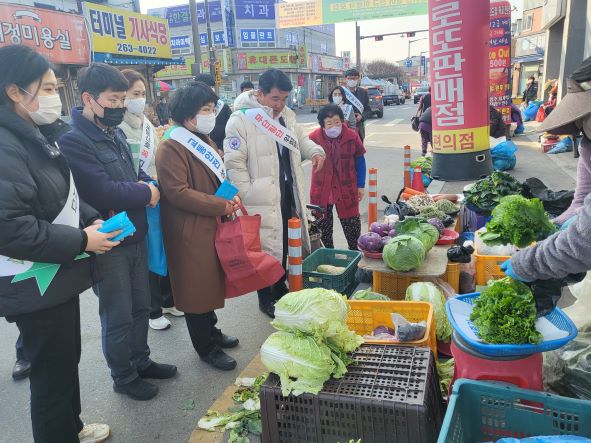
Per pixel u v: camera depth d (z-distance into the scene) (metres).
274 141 3.89
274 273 3.30
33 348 2.24
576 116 1.78
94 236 2.24
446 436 1.77
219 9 44.19
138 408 3.16
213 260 3.25
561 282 2.00
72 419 2.45
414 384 2.25
